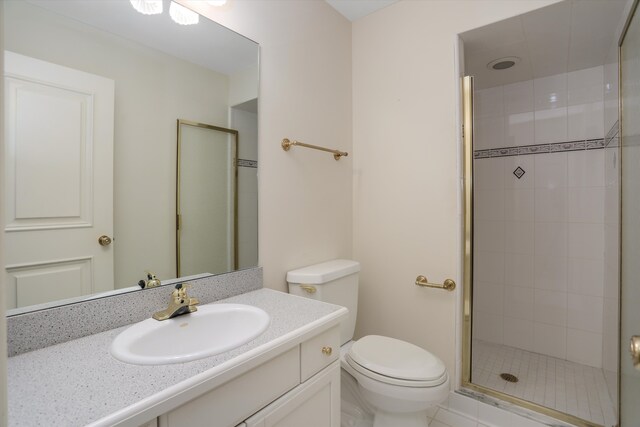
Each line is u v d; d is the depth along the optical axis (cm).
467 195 169
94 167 100
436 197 175
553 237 227
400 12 187
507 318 245
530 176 235
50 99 92
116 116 105
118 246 105
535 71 218
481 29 162
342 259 196
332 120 191
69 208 95
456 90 167
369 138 200
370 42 200
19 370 73
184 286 107
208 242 130
